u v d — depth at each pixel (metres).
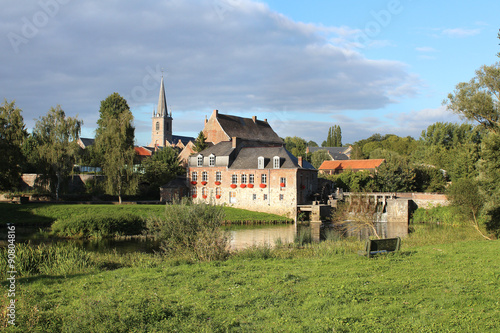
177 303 11.74
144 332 9.66
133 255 25.47
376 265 16.38
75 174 70.12
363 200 44.88
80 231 39.03
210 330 9.65
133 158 58.41
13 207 47.03
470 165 71.31
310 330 9.71
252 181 65.25
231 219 56.25
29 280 15.29
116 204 55.31
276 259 19.09
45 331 9.95
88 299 11.81
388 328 9.82
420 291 12.70
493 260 17.48
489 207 34.91
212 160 68.50
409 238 30.98
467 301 11.60
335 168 102.44
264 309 11.24
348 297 12.08
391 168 76.44
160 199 67.44
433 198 63.62
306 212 63.84
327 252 21.84
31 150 70.56
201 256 20.12
